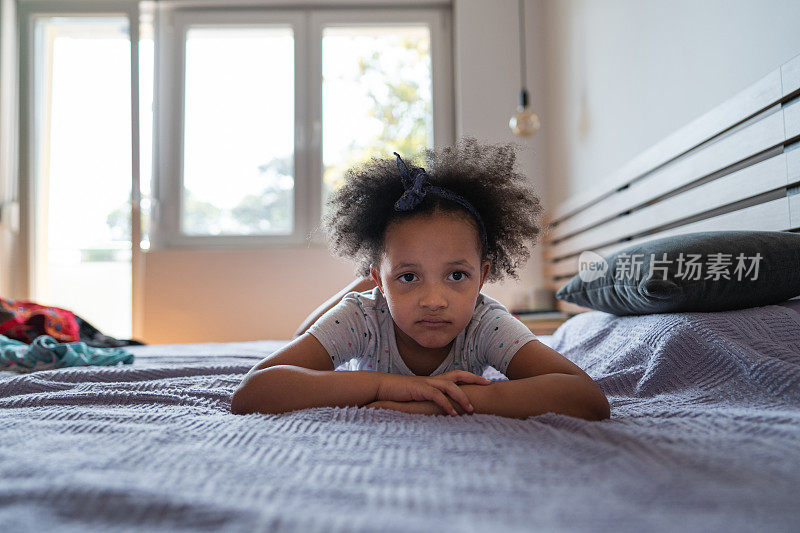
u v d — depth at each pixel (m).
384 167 0.96
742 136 1.33
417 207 0.85
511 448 0.57
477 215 0.90
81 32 3.18
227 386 1.12
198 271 3.03
